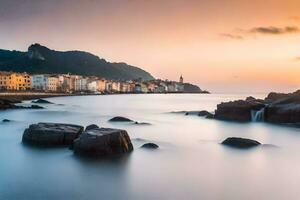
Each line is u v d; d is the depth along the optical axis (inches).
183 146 1776.6
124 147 1504.7
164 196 1025.5
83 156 1439.5
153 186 1109.1
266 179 1203.9
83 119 3321.9
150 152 1565.0
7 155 1480.1
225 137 2143.2
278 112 2906.0
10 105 4431.6
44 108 4690.0
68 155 1456.7
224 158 1497.3
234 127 2657.5
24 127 2517.2
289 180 1194.6
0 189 1062.4
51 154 1476.4
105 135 1460.4
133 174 1226.6
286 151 1669.5
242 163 1419.8
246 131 2434.8
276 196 1036.5
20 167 1300.4
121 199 996.6
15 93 7372.1
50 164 1334.9
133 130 2394.2
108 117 3580.2
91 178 1177.4
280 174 1266.0
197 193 1053.2
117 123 2755.9
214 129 2539.4
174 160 1444.4
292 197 1029.8
